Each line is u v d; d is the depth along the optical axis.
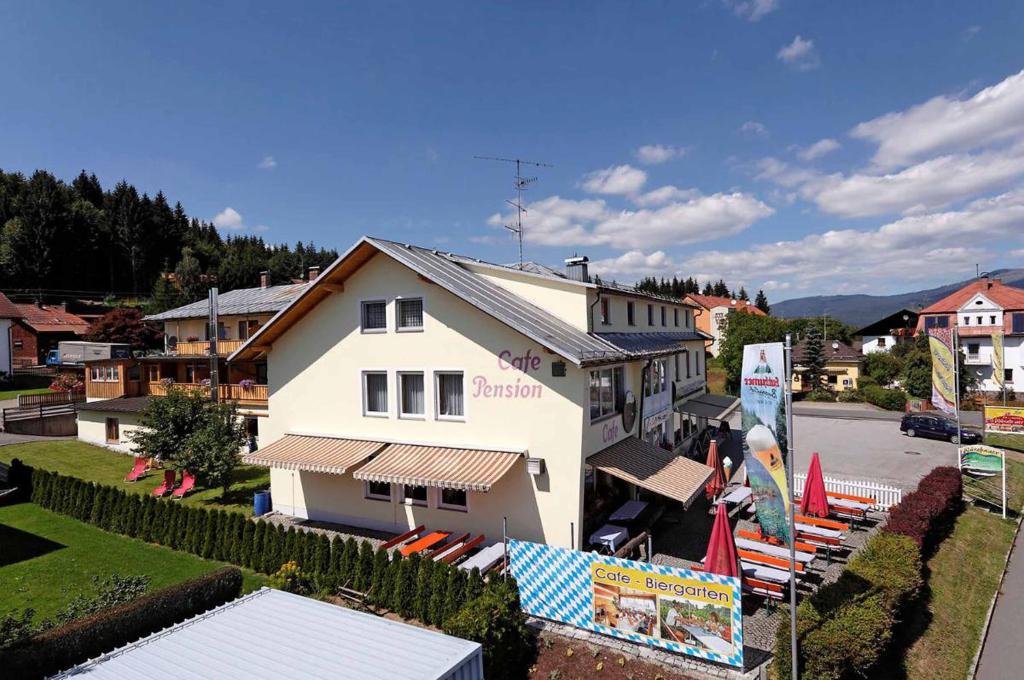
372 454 20.59
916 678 12.68
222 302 46.28
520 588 14.80
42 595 16.42
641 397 23.61
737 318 83.25
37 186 113.69
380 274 21.48
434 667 8.89
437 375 20.59
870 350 86.94
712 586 12.38
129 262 123.50
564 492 18.30
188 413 26.97
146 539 20.95
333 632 10.09
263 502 23.92
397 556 15.30
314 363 23.06
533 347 18.73
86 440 38.12
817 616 12.09
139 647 9.62
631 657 12.88
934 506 19.36
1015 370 65.75
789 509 11.06
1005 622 15.94
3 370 55.56
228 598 14.98
